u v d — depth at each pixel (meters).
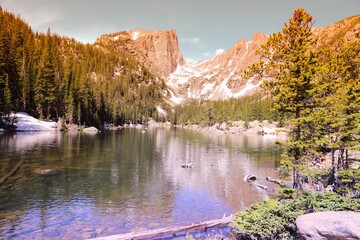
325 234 10.14
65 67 118.62
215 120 177.88
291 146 22.62
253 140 99.69
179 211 22.86
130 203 24.48
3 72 77.75
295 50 23.22
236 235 16.30
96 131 106.00
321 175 29.64
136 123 195.62
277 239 13.90
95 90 133.12
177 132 140.38
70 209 22.19
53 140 65.94
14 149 48.72
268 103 169.88
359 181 24.67
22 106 91.38
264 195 28.05
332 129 28.59
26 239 16.58
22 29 164.25
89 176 33.62
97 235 17.52
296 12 23.88
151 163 44.81
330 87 25.61
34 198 24.36
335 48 32.94
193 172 39.16
